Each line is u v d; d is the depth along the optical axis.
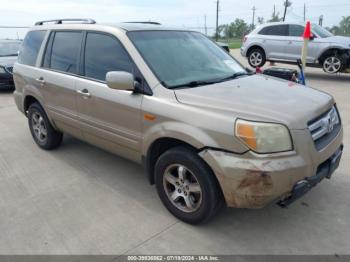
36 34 4.82
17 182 3.98
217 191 2.74
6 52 10.52
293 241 2.80
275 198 2.49
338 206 3.27
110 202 3.48
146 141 3.11
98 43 3.69
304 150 2.53
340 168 4.06
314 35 10.73
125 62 3.35
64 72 4.13
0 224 3.15
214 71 3.58
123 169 4.26
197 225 3.02
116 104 3.34
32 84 4.66
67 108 4.11
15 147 5.15
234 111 2.60
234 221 3.08
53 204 3.47
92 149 4.96
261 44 11.91
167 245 2.79
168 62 3.34
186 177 2.94
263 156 2.43
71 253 2.73
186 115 2.76
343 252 2.65
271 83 3.45
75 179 4.02
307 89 3.34
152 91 3.07
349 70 10.40
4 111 7.52
